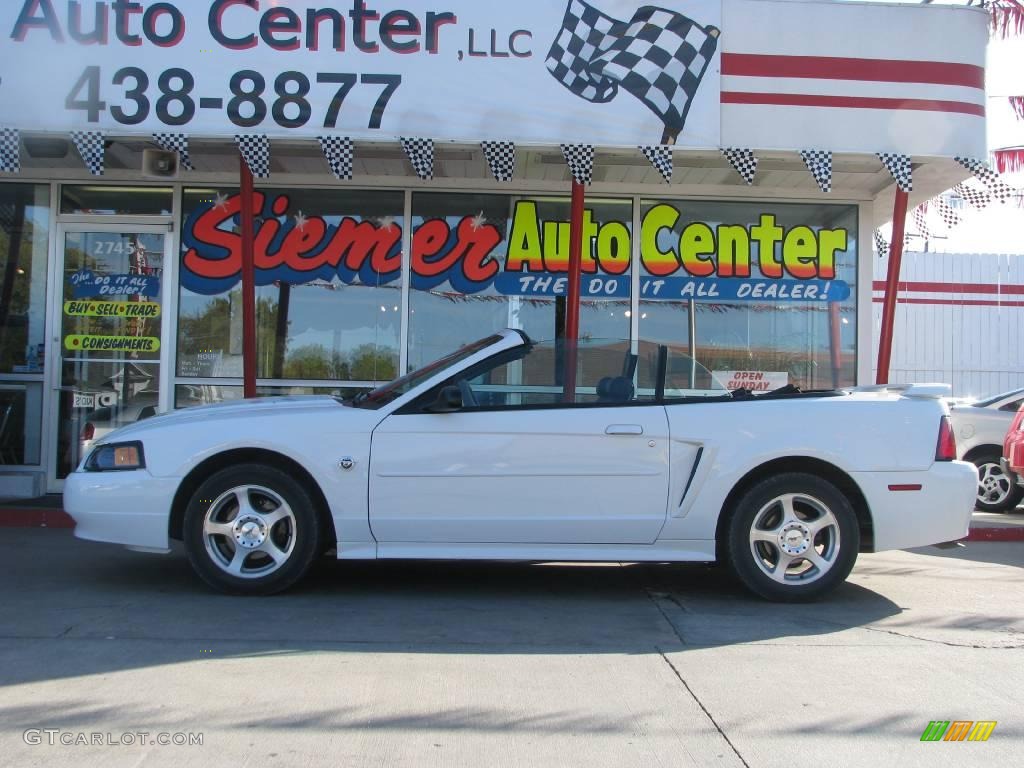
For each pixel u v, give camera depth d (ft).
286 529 18.93
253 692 13.50
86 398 31.86
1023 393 35.88
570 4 25.96
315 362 32.09
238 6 25.49
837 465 18.76
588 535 18.72
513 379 19.21
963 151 26.66
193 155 29.32
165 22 25.41
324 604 18.65
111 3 25.35
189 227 31.99
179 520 19.06
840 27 26.37
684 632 17.06
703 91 26.11
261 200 32.09
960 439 35.50
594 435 18.66
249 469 18.56
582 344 19.57
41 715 12.52
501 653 15.60
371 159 29.76
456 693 13.62
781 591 18.89
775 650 15.99
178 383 31.89
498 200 32.45
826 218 32.94
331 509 18.45
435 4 25.79
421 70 25.77
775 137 26.25
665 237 32.68
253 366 27.61
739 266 32.81
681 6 26.16
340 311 32.17
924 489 18.88
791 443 18.70
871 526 19.07
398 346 32.19
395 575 21.71
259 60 25.53
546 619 17.88
